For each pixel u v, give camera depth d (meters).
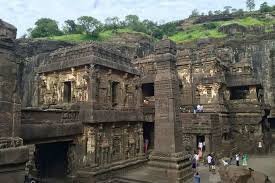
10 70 8.56
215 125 28.78
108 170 20.55
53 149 21.56
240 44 51.28
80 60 21.14
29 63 40.69
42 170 21.69
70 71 22.38
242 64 38.31
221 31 68.50
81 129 19.75
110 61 22.62
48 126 16.23
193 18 91.75
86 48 21.30
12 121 8.58
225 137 33.03
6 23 8.52
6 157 7.68
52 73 23.86
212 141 27.52
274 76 47.78
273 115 46.62
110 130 22.08
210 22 82.88
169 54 18.38
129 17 84.38
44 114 16.14
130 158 24.20
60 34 67.75
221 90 34.50
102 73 21.83
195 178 16.94
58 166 20.97
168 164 17.28
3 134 8.24
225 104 35.16
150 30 82.62
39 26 66.19
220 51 46.03
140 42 57.81
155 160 17.97
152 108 27.73
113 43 54.19
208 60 34.84
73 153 19.64
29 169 21.20
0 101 8.18
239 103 35.31
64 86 23.06
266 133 37.94
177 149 17.77
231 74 39.03
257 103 33.94
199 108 32.56
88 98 20.30
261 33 53.16
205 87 34.34
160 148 18.00
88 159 19.70
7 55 8.46
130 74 25.61
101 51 21.91
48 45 47.56
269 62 48.50
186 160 18.50
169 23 92.38
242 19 76.19
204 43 56.78
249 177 15.83
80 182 19.25
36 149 21.81
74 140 19.55
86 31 66.56
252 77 37.28
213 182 19.02
